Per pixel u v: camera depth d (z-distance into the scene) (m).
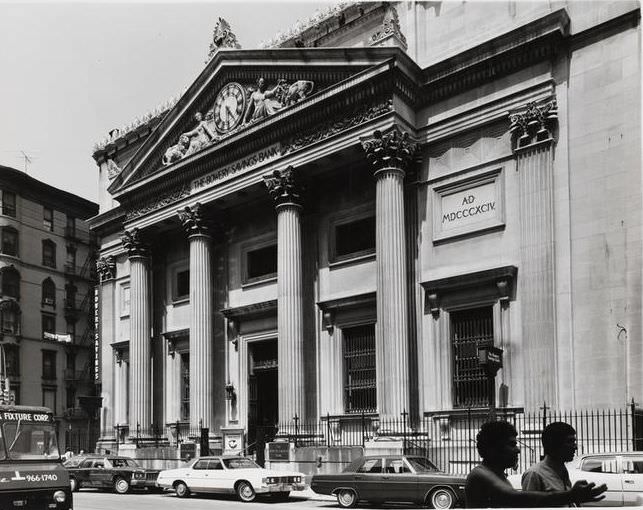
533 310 19.34
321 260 25.88
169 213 29.95
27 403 50.00
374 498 16.34
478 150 21.59
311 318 25.67
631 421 17.03
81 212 58.69
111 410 35.12
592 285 18.58
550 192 19.58
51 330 53.72
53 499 11.89
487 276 20.39
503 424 4.77
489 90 21.47
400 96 22.38
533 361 19.09
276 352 27.44
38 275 53.12
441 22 23.41
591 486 4.29
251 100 26.95
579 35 19.70
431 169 22.69
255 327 27.91
